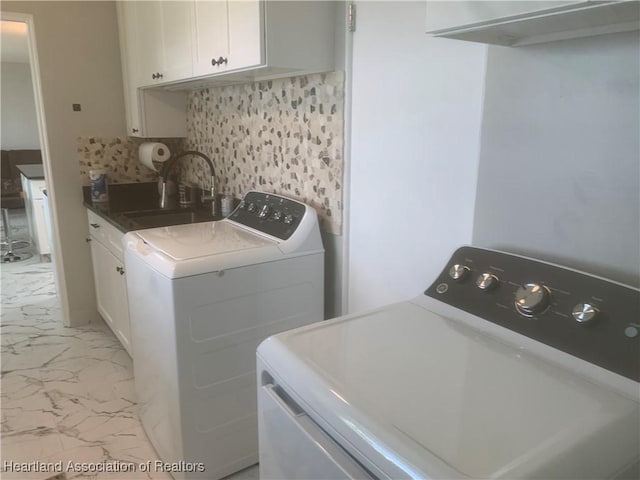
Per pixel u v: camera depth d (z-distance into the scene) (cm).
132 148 329
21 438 214
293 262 193
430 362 101
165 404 186
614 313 98
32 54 289
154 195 333
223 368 183
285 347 107
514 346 107
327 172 201
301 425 97
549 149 119
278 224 209
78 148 311
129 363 279
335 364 100
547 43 116
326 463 90
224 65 193
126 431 220
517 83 124
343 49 185
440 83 151
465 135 146
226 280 176
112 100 316
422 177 162
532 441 76
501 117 128
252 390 193
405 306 132
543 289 110
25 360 281
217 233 212
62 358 285
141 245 193
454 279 130
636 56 101
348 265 201
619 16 91
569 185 116
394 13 163
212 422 185
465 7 99
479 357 103
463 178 148
